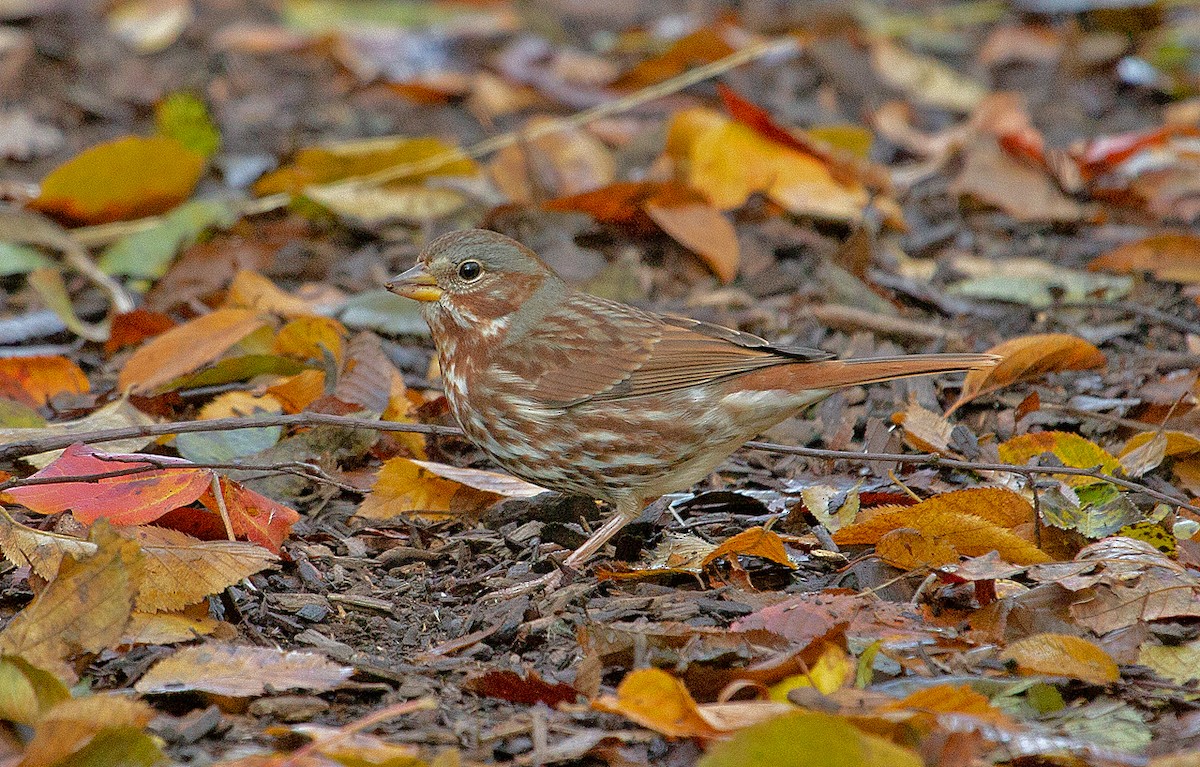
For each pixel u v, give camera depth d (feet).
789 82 60.18
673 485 30.42
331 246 46.60
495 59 63.10
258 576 27.63
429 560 29.07
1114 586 25.22
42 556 25.30
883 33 63.93
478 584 27.91
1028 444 31.24
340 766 19.67
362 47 65.05
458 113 59.47
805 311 41.70
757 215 47.55
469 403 30.89
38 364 35.55
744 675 22.34
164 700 22.59
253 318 36.52
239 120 57.67
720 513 31.37
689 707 20.30
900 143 54.75
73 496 26.66
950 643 24.21
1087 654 23.02
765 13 67.77
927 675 23.20
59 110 57.11
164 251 45.11
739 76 60.29
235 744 21.44
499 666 24.44
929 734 20.63
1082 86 60.23
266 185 48.98
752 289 43.65
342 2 73.36
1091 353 34.58
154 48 65.51
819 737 18.62
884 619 24.59
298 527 30.30
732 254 43.47
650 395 29.55
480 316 30.63
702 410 29.45
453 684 23.72
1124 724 22.13
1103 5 62.28
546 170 48.34
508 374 30.14
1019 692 22.91
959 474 32.27
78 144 54.39
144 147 46.03
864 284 41.55
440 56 65.16
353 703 23.07
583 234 45.98
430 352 40.04
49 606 22.70
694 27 66.03
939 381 37.37
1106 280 42.78
